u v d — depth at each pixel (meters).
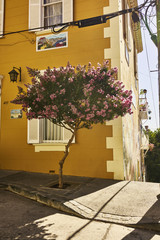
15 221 3.64
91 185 5.75
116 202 4.46
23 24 8.09
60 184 5.48
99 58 7.03
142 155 15.54
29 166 7.43
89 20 6.11
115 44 6.90
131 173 8.52
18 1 8.28
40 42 7.76
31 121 7.39
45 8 8.13
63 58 7.42
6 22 8.31
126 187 5.54
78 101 5.00
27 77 7.78
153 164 24.06
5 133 7.82
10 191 5.58
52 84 4.96
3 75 8.08
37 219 3.76
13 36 8.16
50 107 5.00
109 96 4.95
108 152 6.61
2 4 8.41
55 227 3.44
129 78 9.71
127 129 7.85
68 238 3.06
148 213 3.86
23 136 7.59
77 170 6.87
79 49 7.28
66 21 7.54
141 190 5.25
